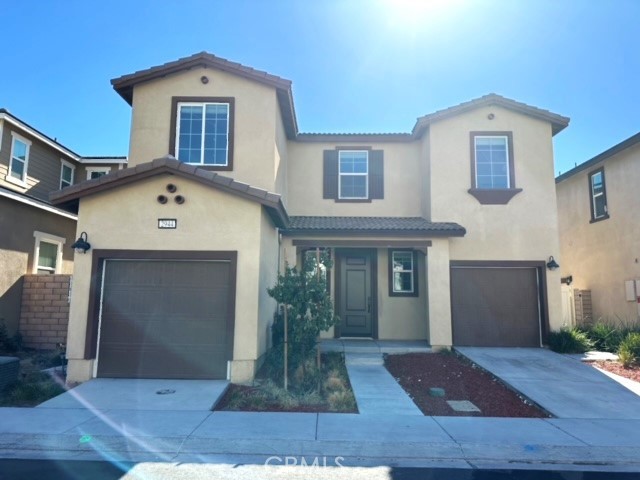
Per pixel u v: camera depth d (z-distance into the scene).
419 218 14.52
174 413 7.20
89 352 9.17
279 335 10.37
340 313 14.28
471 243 13.42
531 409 7.82
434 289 12.61
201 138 12.30
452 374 10.17
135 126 12.29
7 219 13.80
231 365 9.15
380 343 13.10
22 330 13.64
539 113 13.77
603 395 8.44
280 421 6.91
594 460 5.83
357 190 15.17
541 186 13.68
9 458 5.73
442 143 13.86
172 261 9.54
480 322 13.15
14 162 15.95
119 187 9.62
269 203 9.49
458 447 5.98
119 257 9.44
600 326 13.74
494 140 13.99
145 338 9.34
